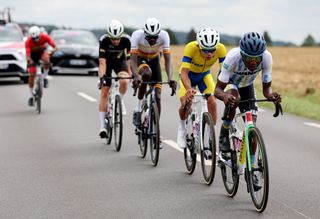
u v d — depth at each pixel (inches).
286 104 840.3
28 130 610.5
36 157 475.2
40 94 732.0
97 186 378.6
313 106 836.6
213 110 408.5
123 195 355.9
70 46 1309.1
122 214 316.2
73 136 575.8
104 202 340.2
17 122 665.0
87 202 340.2
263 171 311.6
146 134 462.3
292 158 469.4
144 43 469.7
